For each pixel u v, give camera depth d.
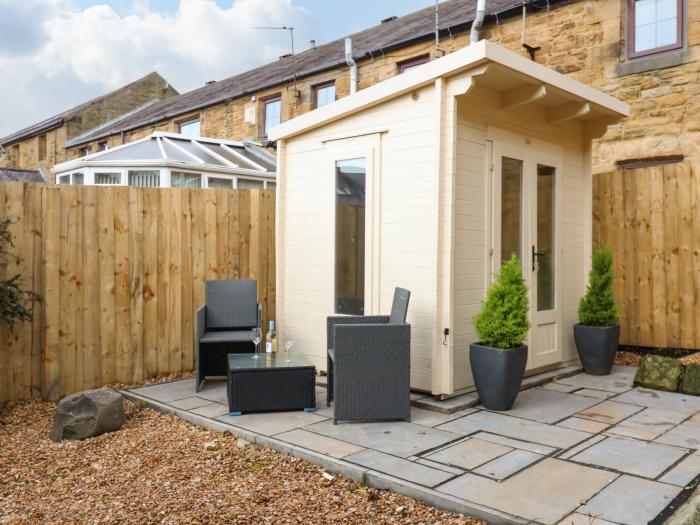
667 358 5.77
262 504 3.31
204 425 4.75
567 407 5.02
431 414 4.84
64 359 5.82
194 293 6.70
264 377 4.91
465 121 5.28
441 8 13.33
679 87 8.19
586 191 6.95
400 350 4.61
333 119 6.04
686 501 3.09
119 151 11.76
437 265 5.05
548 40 9.44
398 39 11.66
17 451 4.36
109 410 4.69
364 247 5.77
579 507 3.04
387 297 5.56
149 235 6.39
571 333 6.74
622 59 8.73
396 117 5.50
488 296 4.97
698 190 6.76
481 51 4.63
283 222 6.71
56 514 3.28
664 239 7.03
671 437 4.18
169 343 6.50
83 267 5.96
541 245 6.30
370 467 3.62
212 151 12.31
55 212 5.79
